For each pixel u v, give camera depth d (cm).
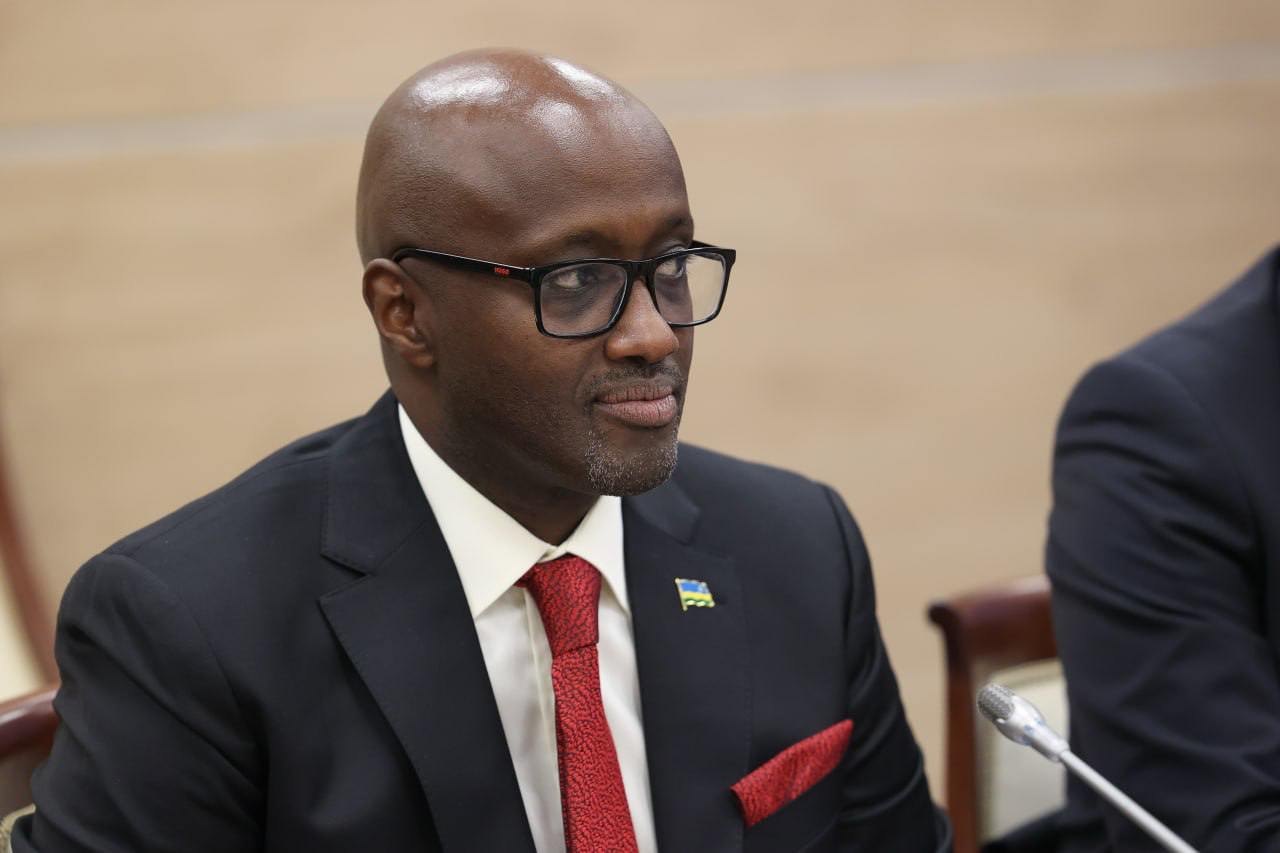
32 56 996
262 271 1058
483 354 401
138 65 1016
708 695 462
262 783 425
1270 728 527
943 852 511
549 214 390
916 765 517
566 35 1095
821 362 1191
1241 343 588
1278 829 498
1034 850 646
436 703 428
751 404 1182
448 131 400
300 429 1079
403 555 444
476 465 436
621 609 467
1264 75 1259
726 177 1152
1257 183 1269
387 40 1055
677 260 407
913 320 1205
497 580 443
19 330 1017
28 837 431
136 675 416
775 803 456
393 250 412
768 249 1169
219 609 424
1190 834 520
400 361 432
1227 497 557
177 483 1056
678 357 408
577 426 400
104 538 1044
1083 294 1241
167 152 1029
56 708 436
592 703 434
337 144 1058
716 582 480
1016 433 1237
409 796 423
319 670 428
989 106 1200
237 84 1034
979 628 648
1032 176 1217
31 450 1025
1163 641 550
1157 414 572
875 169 1182
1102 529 573
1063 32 1209
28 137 1003
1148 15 1227
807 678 477
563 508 442
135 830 407
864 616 506
